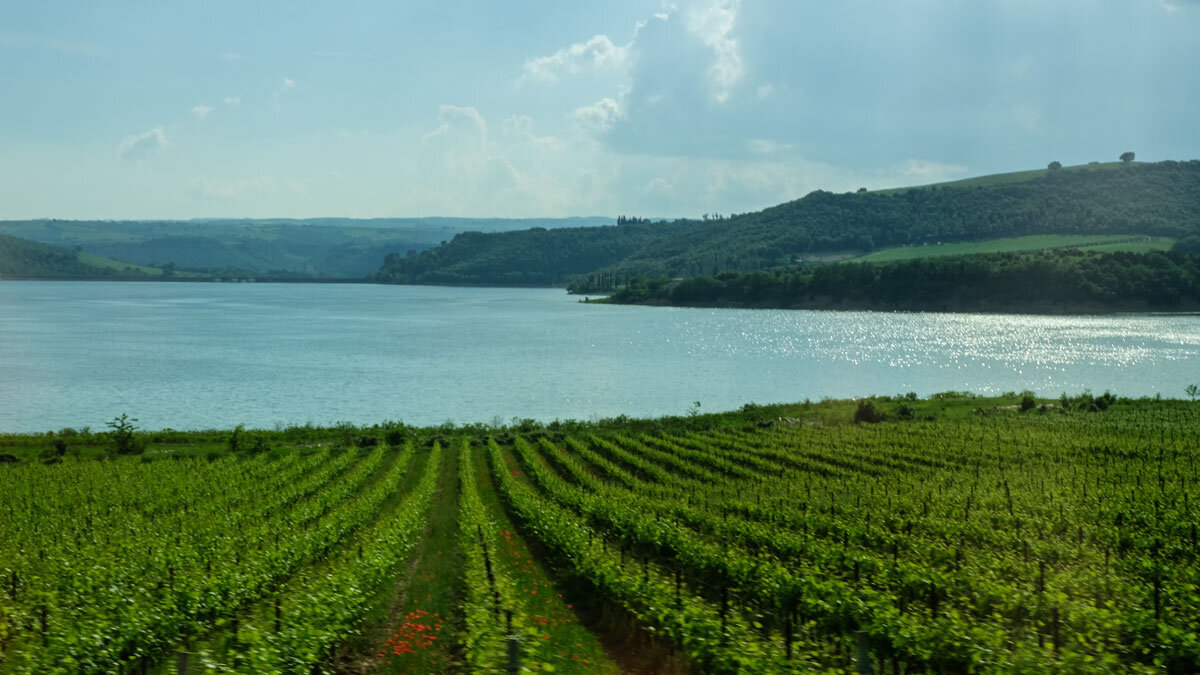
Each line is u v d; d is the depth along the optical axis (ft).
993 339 591.37
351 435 224.33
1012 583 77.05
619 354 508.53
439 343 570.46
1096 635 61.62
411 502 123.65
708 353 513.86
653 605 68.49
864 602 69.41
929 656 58.54
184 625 65.51
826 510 117.80
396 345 557.33
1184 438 190.49
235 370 423.64
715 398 347.77
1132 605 66.08
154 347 531.09
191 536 100.94
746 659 53.11
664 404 331.36
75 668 53.42
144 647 60.64
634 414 308.19
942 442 191.93
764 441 203.10
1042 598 68.18
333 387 369.09
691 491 143.23
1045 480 140.97
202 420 288.51
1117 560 84.89
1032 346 546.67
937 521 105.29
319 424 269.64
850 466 172.35
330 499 131.85
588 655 66.69
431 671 63.00
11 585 75.66
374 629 73.77
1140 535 96.94
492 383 385.09
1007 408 254.47
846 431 216.13
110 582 72.43
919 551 90.07
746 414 258.37
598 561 83.61
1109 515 108.17
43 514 123.95
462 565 97.09
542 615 77.20
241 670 51.93
